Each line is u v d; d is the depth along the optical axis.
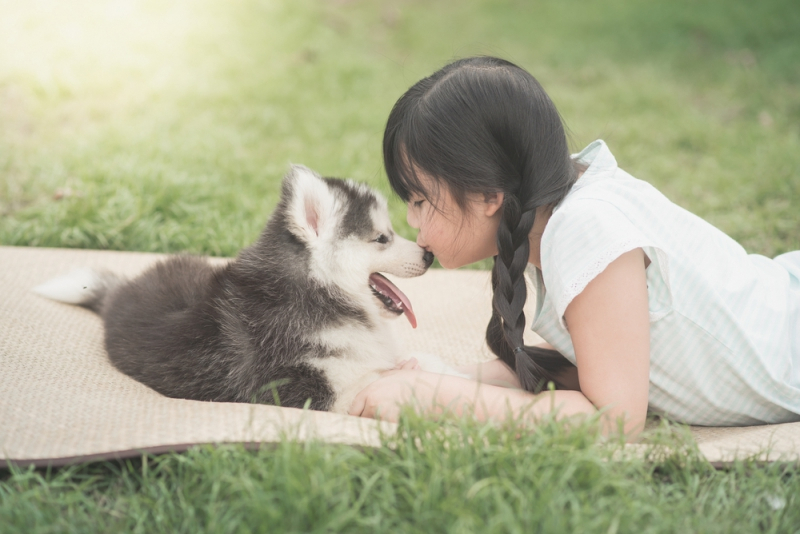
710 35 10.25
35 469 2.01
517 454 1.89
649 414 2.49
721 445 2.18
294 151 6.48
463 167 2.24
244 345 2.70
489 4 11.53
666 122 7.34
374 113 7.39
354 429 2.12
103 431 2.14
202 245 4.57
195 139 6.29
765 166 5.75
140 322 2.93
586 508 1.73
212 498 1.82
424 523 1.73
